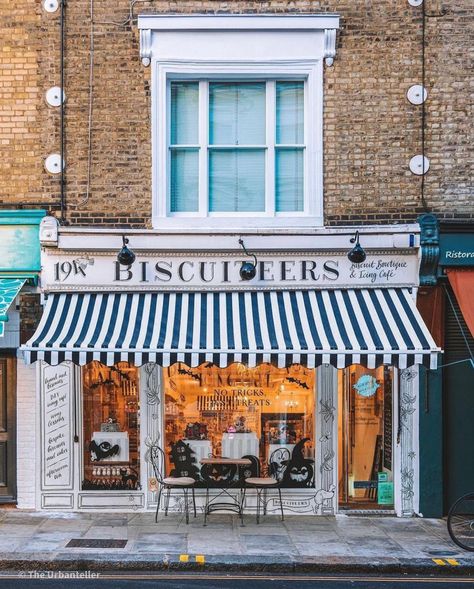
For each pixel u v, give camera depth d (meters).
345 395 10.98
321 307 10.14
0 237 10.58
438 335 10.58
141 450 10.76
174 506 10.74
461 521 9.48
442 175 10.72
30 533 9.45
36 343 9.12
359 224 10.66
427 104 10.74
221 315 9.96
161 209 10.66
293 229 10.43
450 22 10.74
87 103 10.72
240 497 10.77
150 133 10.70
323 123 10.70
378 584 7.88
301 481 10.84
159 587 7.62
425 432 10.59
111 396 10.88
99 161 10.70
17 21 10.73
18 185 10.70
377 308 10.11
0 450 10.80
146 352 9.05
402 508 10.62
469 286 10.38
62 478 10.68
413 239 10.41
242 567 8.28
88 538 9.22
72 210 10.68
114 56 10.70
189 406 10.94
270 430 10.96
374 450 11.02
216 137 10.94
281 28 10.59
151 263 10.48
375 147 10.73
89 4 10.70
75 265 10.49
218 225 10.61
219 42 10.66
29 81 10.73
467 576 8.24
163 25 10.56
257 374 10.95
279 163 10.96
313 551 8.80
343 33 10.73
